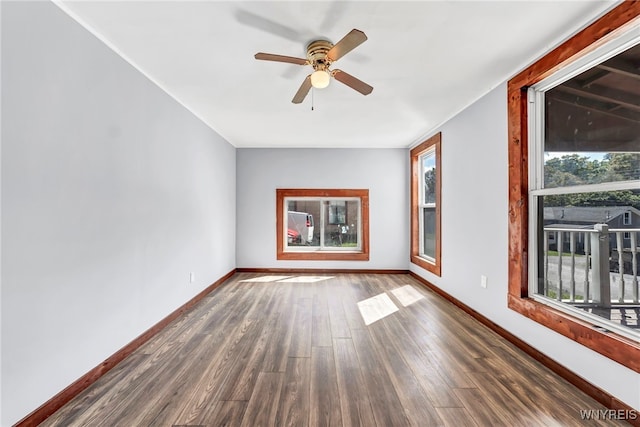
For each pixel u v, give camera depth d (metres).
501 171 2.70
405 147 5.31
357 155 5.32
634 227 1.72
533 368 2.14
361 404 1.75
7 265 1.46
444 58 2.30
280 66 2.42
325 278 4.94
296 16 1.80
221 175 4.52
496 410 1.70
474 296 3.15
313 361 2.25
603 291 1.89
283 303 3.62
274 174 5.32
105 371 2.07
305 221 5.47
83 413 1.67
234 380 2.00
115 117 2.19
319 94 2.98
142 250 2.54
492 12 1.76
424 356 2.32
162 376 2.04
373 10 1.75
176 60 2.33
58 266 1.72
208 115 3.62
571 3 1.69
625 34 1.67
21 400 1.52
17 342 1.50
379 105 3.29
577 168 2.06
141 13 1.78
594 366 1.80
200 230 3.76
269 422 1.60
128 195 2.34
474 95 3.02
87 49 1.92
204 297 3.86
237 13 1.78
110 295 2.15
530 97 2.42
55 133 1.70
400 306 3.52
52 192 1.68
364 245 5.32
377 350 2.42
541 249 2.39
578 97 2.05
